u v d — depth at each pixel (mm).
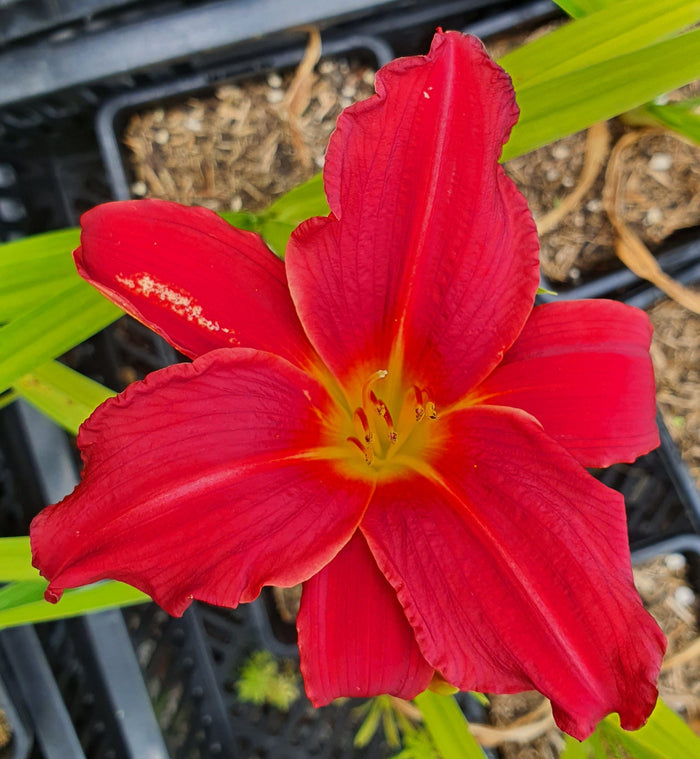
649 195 266
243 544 124
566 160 267
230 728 290
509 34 267
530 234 135
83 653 270
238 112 271
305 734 290
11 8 241
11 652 249
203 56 259
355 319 146
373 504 142
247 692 276
